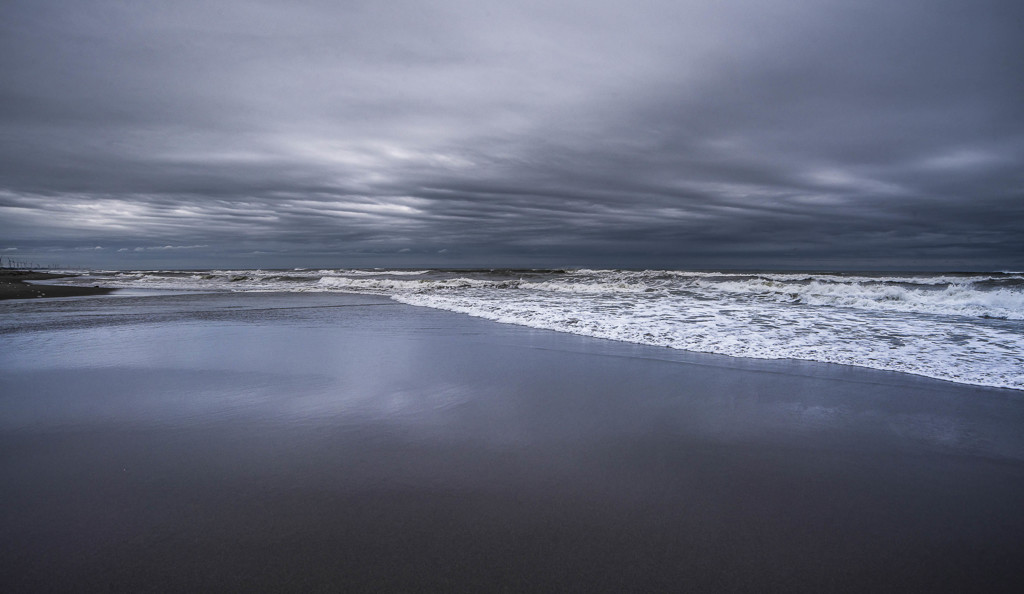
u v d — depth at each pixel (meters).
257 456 3.64
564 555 2.47
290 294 20.66
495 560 2.41
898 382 5.89
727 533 2.68
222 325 10.62
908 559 2.46
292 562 2.38
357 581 2.24
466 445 3.89
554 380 5.94
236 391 5.38
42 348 7.78
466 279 32.41
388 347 8.03
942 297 14.83
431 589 2.20
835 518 2.85
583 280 29.62
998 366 6.59
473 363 6.85
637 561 2.42
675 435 4.15
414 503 2.96
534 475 3.37
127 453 3.68
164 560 2.38
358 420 4.46
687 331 9.41
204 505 2.91
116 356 7.16
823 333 9.10
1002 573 2.35
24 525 2.69
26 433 4.08
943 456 3.76
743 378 6.07
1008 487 3.25
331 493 3.08
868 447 3.92
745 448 3.89
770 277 29.69
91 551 2.45
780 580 2.29
